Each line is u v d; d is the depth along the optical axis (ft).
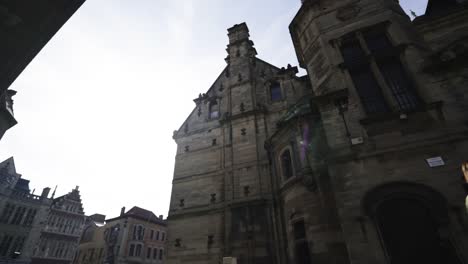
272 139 61.11
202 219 65.87
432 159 30.81
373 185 31.99
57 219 179.93
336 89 41.37
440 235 26.63
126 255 156.25
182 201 71.92
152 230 181.98
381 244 28.50
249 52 92.68
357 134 36.27
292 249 46.37
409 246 27.76
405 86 37.78
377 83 39.81
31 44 24.89
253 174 64.44
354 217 31.12
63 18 24.64
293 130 53.36
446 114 32.60
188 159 79.77
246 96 79.97
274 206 57.26
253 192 61.62
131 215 171.12
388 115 35.45
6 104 60.08
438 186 28.96
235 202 61.77
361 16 47.96
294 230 47.21
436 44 40.98
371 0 48.85
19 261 134.41
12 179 151.64
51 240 171.32
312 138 48.93
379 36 44.50
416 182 30.07
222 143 75.82
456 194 27.78
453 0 46.65
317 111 47.70
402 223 29.04
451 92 33.91
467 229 25.91
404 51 39.88
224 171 70.08
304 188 47.09
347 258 37.09
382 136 34.81
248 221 57.72
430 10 49.49
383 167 32.71
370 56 41.65
